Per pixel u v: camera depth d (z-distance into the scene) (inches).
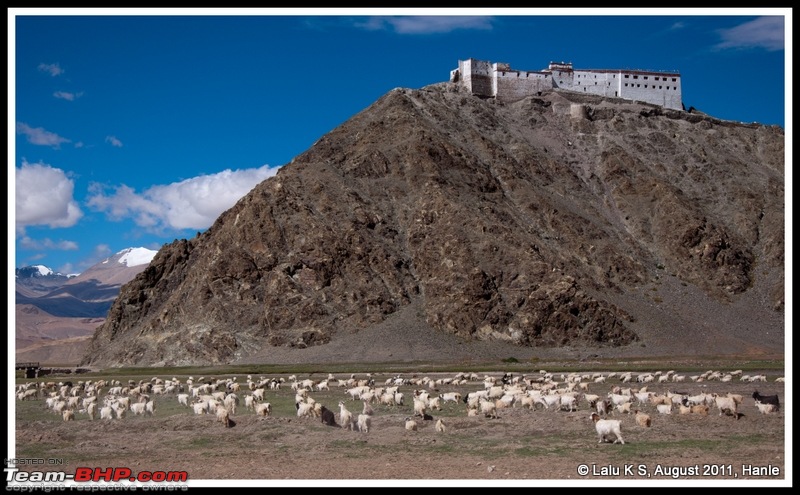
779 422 1998.0
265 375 4522.6
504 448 1769.2
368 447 1829.5
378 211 6742.1
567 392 2501.2
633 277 6668.3
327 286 6107.3
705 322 6225.4
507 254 6215.6
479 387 3356.3
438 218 6545.3
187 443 1953.7
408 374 4350.4
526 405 2345.0
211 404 2437.3
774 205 7765.8
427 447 1811.0
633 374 3754.9
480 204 6845.5
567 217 7076.8
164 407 2748.5
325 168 7091.5
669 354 5610.2
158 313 6358.3
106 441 2009.1
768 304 6604.3
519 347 5669.3
